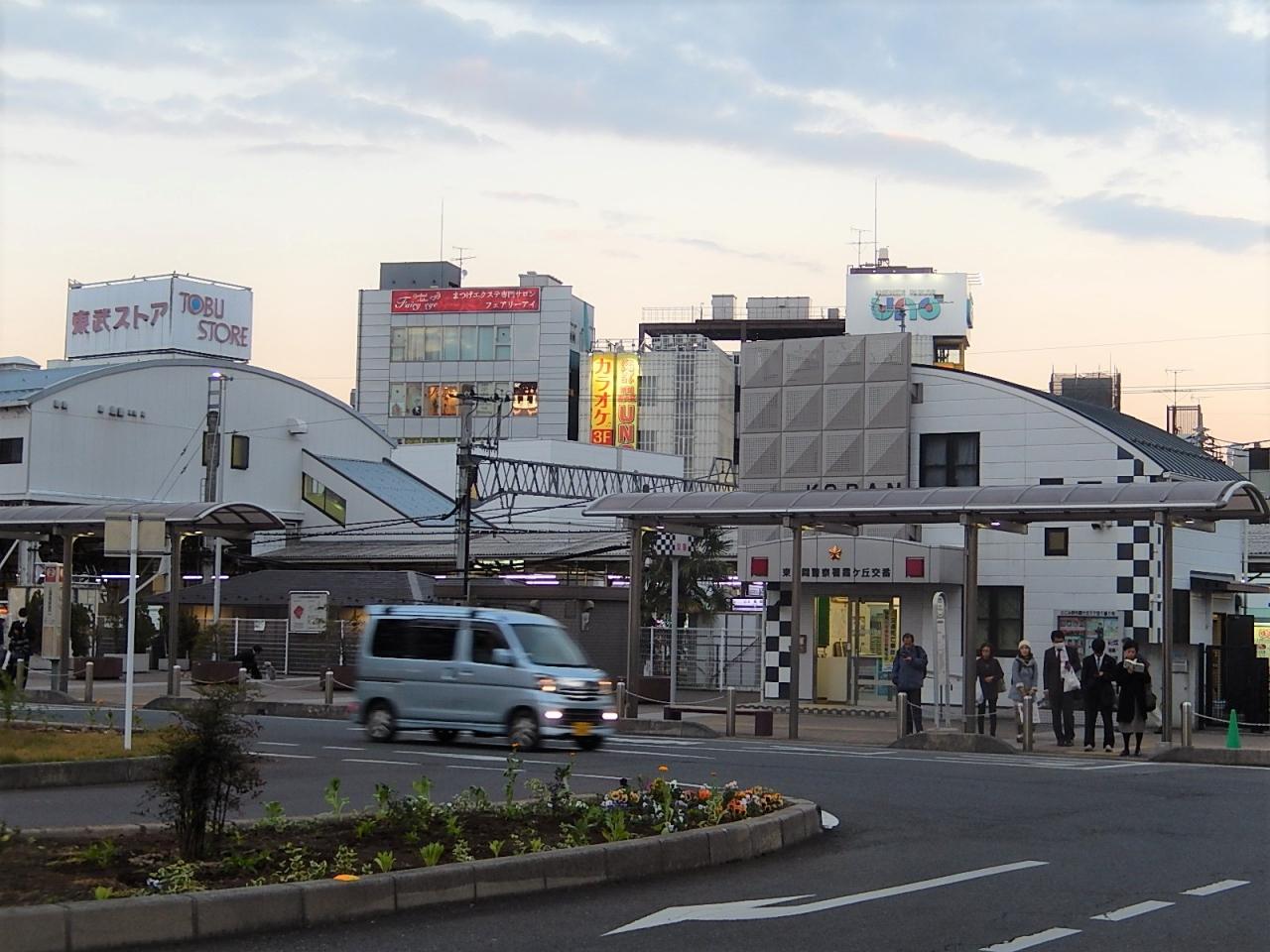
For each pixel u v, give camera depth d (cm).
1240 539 3828
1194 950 909
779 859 1273
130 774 1842
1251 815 1617
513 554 5641
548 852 1096
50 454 6544
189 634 5228
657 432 11912
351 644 4984
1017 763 2348
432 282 12294
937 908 1039
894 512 2780
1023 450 3481
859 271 12138
